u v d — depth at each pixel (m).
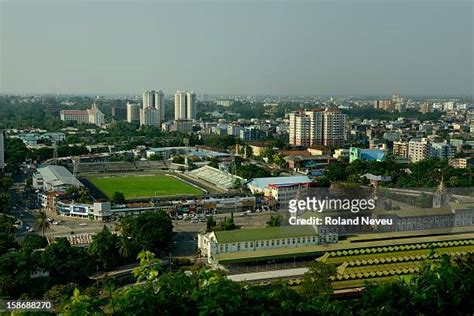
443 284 36.91
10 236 170.00
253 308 35.16
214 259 142.50
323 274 114.06
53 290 126.12
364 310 36.56
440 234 131.00
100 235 157.25
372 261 122.06
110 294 37.78
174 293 36.34
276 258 139.88
